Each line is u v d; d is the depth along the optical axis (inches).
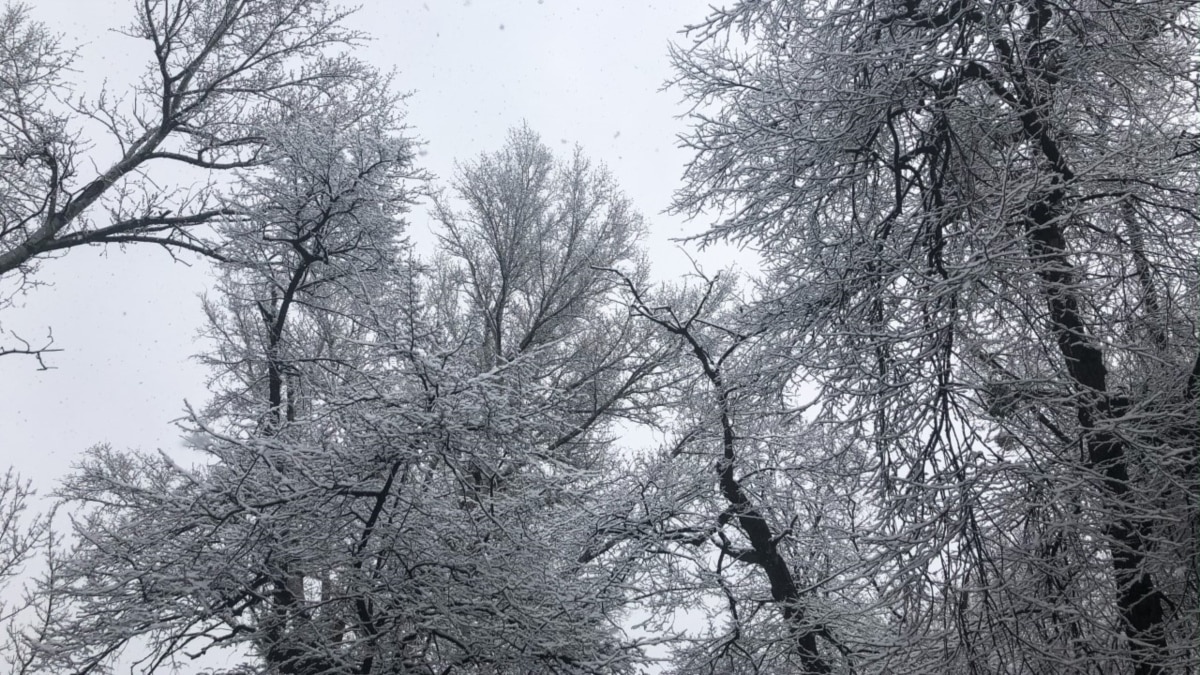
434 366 300.5
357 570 316.2
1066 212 273.9
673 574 378.6
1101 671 255.0
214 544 318.0
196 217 413.7
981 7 263.1
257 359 401.7
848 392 268.7
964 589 233.3
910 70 270.4
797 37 317.1
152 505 320.8
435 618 307.4
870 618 364.8
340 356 418.0
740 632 351.3
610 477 386.3
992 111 280.7
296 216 383.9
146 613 289.0
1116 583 256.8
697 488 377.4
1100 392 251.0
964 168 295.4
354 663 301.0
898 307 270.4
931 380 251.0
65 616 327.6
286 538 308.5
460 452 316.2
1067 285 257.0
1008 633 238.1
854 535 270.5
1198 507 243.3
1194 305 300.5
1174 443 260.2
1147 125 295.7
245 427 369.4
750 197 327.6
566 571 362.0
